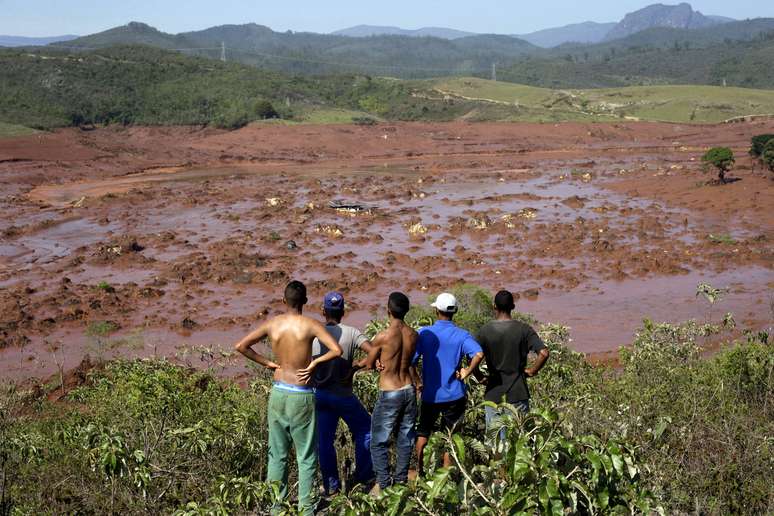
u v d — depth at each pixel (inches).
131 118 4291.3
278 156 3277.6
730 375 416.8
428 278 1085.8
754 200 1648.6
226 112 4402.1
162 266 1210.0
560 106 5093.5
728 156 1849.2
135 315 946.7
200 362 714.8
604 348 775.7
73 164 2748.5
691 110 4768.7
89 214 1768.0
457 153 3363.7
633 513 201.8
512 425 202.4
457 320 626.8
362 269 1165.1
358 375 330.6
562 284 1061.8
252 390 390.9
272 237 1395.2
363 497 202.1
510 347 266.2
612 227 1481.3
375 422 264.4
